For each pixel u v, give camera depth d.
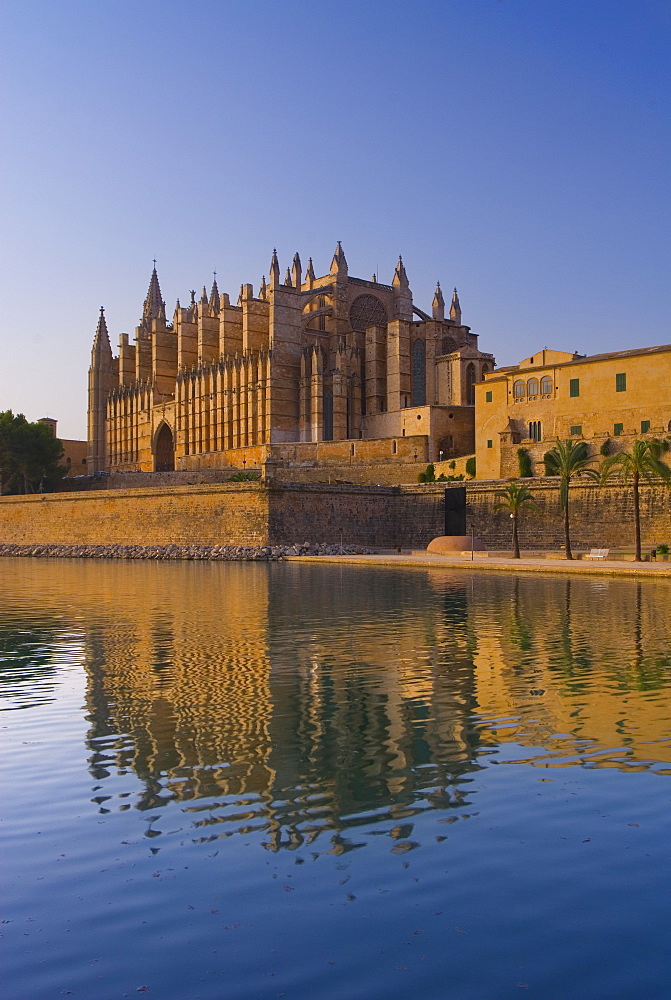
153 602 40.09
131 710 18.05
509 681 20.61
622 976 8.09
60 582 53.81
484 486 79.56
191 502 89.38
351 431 128.62
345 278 138.88
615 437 76.62
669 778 13.42
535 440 86.56
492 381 91.31
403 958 8.41
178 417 151.75
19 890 9.85
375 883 9.96
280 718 17.31
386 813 12.09
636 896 9.59
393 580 51.62
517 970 8.20
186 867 10.41
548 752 14.83
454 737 15.81
